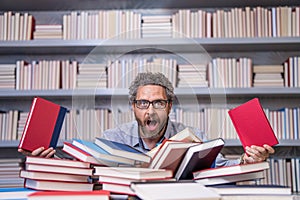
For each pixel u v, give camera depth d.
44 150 1.18
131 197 0.96
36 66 2.71
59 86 2.70
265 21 2.71
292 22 2.71
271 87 2.66
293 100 2.87
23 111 2.88
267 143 1.19
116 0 2.82
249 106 1.22
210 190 0.92
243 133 1.23
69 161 1.06
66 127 2.44
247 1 2.80
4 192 1.03
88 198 0.91
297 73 2.66
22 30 2.73
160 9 2.94
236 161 1.35
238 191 1.02
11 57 2.93
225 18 2.72
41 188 1.04
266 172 2.63
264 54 2.93
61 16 2.96
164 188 0.91
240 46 2.76
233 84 2.68
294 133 2.65
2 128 2.66
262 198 1.00
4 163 2.59
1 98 2.83
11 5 2.86
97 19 2.71
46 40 2.69
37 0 2.78
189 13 2.71
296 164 2.63
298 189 2.62
